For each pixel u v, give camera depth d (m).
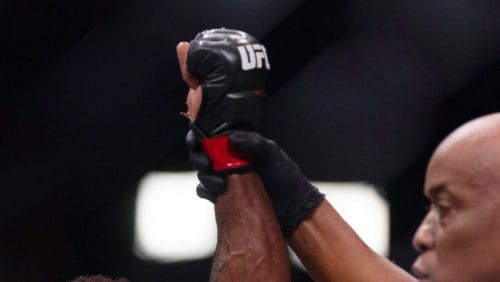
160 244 5.49
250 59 2.15
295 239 2.40
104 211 5.41
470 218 1.93
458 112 5.61
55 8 5.28
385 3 5.53
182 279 5.54
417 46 5.55
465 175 1.94
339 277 2.40
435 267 1.99
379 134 5.60
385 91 5.58
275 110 5.58
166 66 5.39
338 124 5.59
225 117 2.17
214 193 2.20
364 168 5.62
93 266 5.38
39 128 5.31
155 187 5.48
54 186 5.32
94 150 5.38
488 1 5.52
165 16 5.35
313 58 5.56
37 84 5.30
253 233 2.16
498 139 1.94
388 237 5.65
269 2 5.40
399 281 2.38
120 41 5.34
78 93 5.34
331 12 5.53
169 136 5.46
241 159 2.19
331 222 2.40
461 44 5.55
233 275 2.15
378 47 5.56
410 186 5.64
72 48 5.32
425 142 5.61
